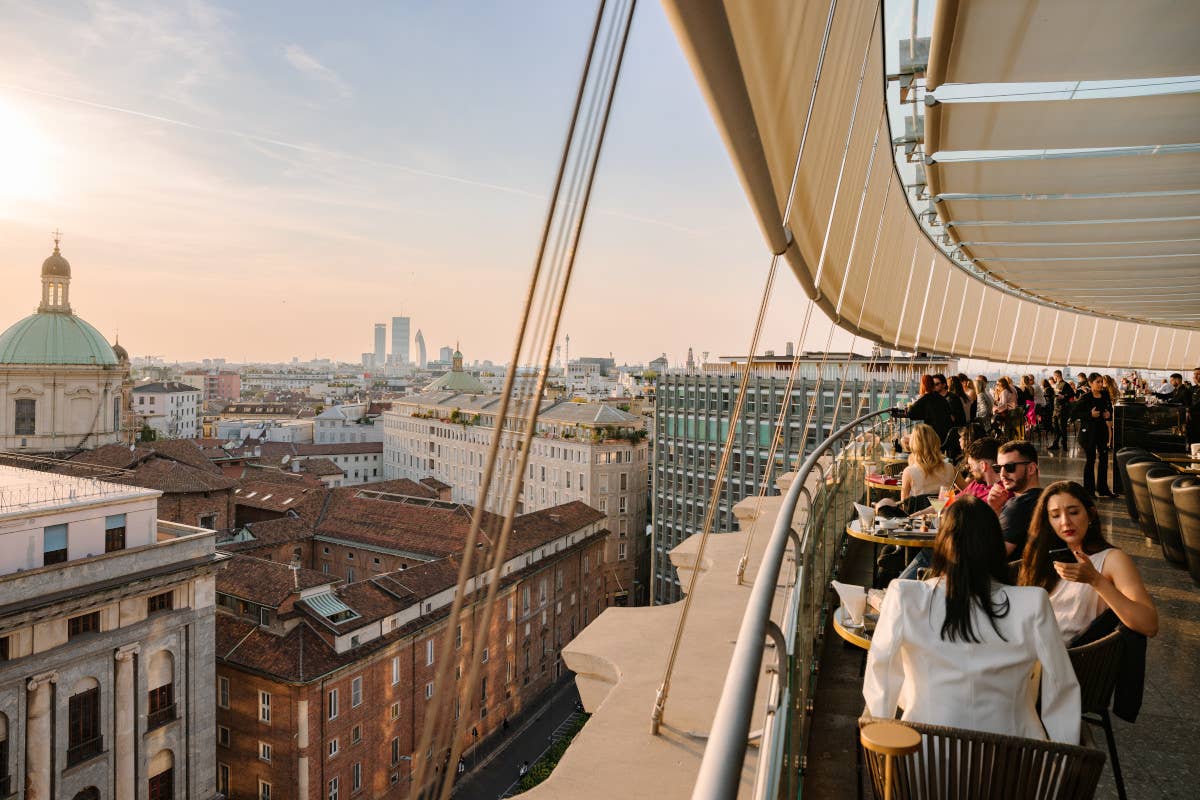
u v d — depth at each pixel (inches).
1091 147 314.3
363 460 5556.1
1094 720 134.8
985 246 536.1
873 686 107.8
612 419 3587.6
